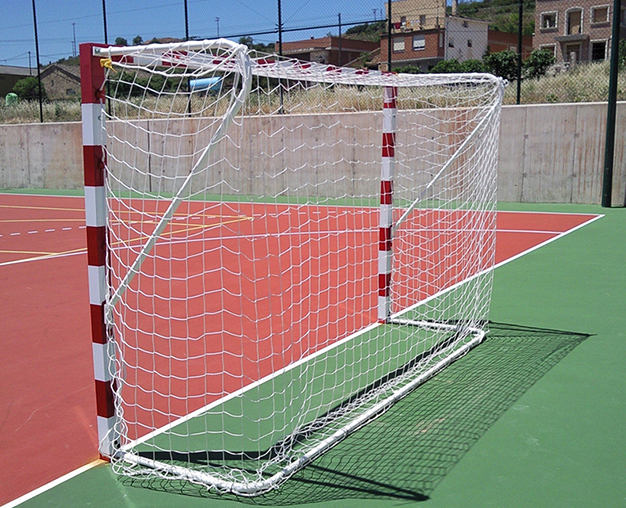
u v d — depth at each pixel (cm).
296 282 743
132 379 442
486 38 4309
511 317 587
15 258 928
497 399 403
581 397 403
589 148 1396
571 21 3550
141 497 299
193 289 710
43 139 2077
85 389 434
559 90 1656
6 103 2469
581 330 542
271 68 359
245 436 356
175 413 388
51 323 588
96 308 322
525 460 326
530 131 1446
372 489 301
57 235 1161
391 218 555
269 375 446
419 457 332
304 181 1652
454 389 422
